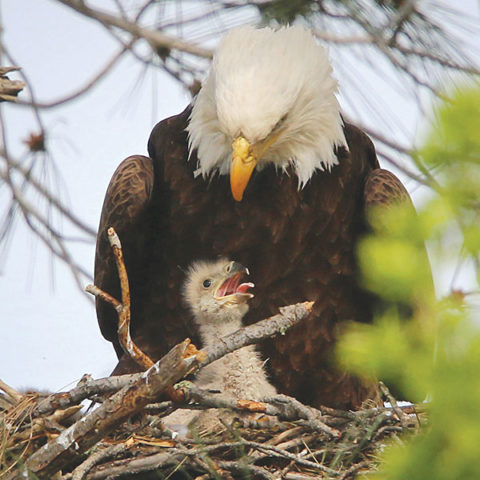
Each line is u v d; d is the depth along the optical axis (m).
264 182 9.49
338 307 9.68
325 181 9.51
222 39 9.29
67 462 7.02
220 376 9.24
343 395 9.80
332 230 9.57
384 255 4.25
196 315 9.63
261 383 9.27
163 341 10.02
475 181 3.83
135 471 7.62
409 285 4.24
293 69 8.98
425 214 3.88
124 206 9.70
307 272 9.60
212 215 9.61
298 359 9.70
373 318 9.72
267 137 8.96
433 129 3.90
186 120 9.82
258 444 7.50
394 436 7.53
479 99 3.86
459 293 3.96
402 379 4.52
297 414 7.80
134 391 6.74
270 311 9.68
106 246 9.91
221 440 7.99
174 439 7.84
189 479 7.73
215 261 9.72
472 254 3.83
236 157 8.66
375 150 10.19
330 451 7.68
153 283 10.02
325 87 9.38
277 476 7.48
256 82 8.77
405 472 4.09
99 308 10.33
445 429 3.98
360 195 9.71
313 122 9.28
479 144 3.83
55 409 7.68
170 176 9.76
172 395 7.62
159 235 9.92
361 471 7.45
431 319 8.74
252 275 9.66
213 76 9.17
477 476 3.91
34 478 6.98
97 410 6.85
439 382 4.01
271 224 9.52
